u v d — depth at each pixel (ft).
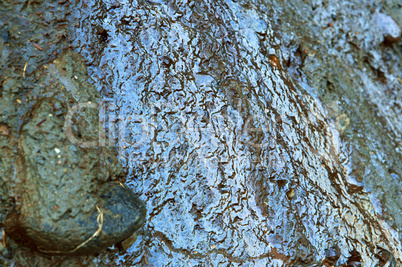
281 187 8.36
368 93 10.97
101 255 6.95
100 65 7.82
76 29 7.78
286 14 10.25
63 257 6.64
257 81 8.95
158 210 7.53
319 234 8.32
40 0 7.62
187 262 7.46
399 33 11.93
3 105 6.66
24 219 6.02
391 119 11.03
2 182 6.28
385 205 9.20
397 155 10.28
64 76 7.06
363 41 11.50
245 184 8.11
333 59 10.71
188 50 8.52
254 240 7.87
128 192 6.93
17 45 7.20
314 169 8.84
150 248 7.32
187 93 8.23
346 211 8.72
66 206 6.05
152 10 8.55
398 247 8.78
